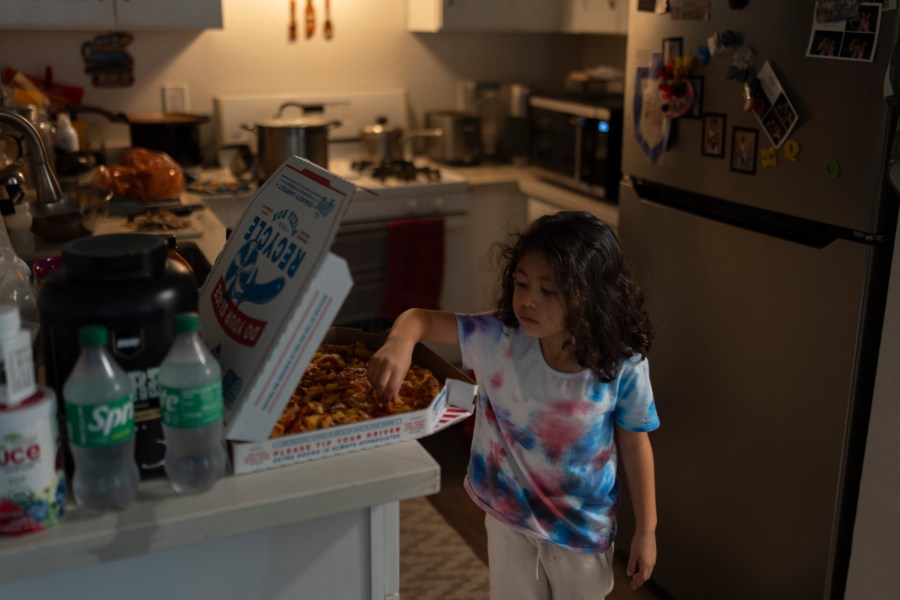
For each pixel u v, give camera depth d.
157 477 0.99
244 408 0.97
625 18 3.18
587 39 4.00
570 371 1.50
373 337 1.35
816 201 1.77
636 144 2.27
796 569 1.94
